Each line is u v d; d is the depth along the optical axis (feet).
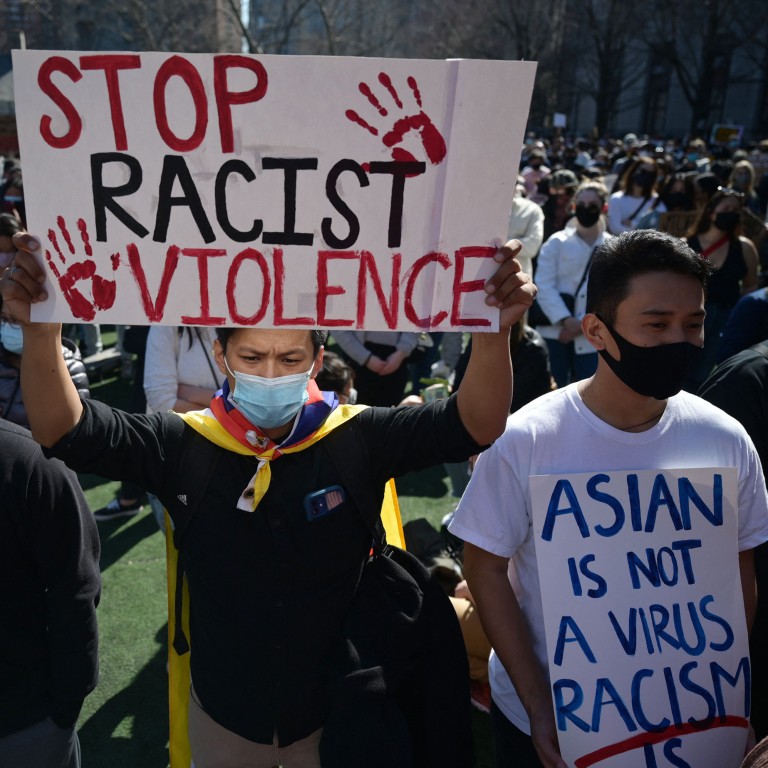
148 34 90.58
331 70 4.38
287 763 5.92
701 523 5.69
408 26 128.16
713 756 5.55
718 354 10.09
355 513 5.57
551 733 5.51
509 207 4.62
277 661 5.56
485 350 5.06
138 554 13.78
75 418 5.08
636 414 5.71
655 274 5.32
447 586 11.27
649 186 24.68
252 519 5.41
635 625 5.56
